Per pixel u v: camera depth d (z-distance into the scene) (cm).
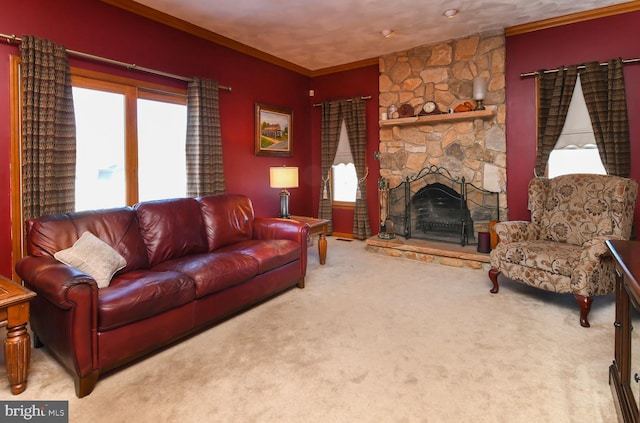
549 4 362
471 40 447
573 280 265
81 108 325
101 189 343
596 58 384
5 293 181
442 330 253
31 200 278
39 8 288
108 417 167
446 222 481
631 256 158
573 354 220
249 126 493
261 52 500
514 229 326
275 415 167
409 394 182
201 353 224
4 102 273
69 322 181
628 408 146
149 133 380
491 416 166
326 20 394
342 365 209
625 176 371
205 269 251
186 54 404
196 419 165
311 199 619
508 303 302
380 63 520
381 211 514
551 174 422
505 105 435
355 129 552
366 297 319
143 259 277
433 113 470
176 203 318
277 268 313
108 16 332
